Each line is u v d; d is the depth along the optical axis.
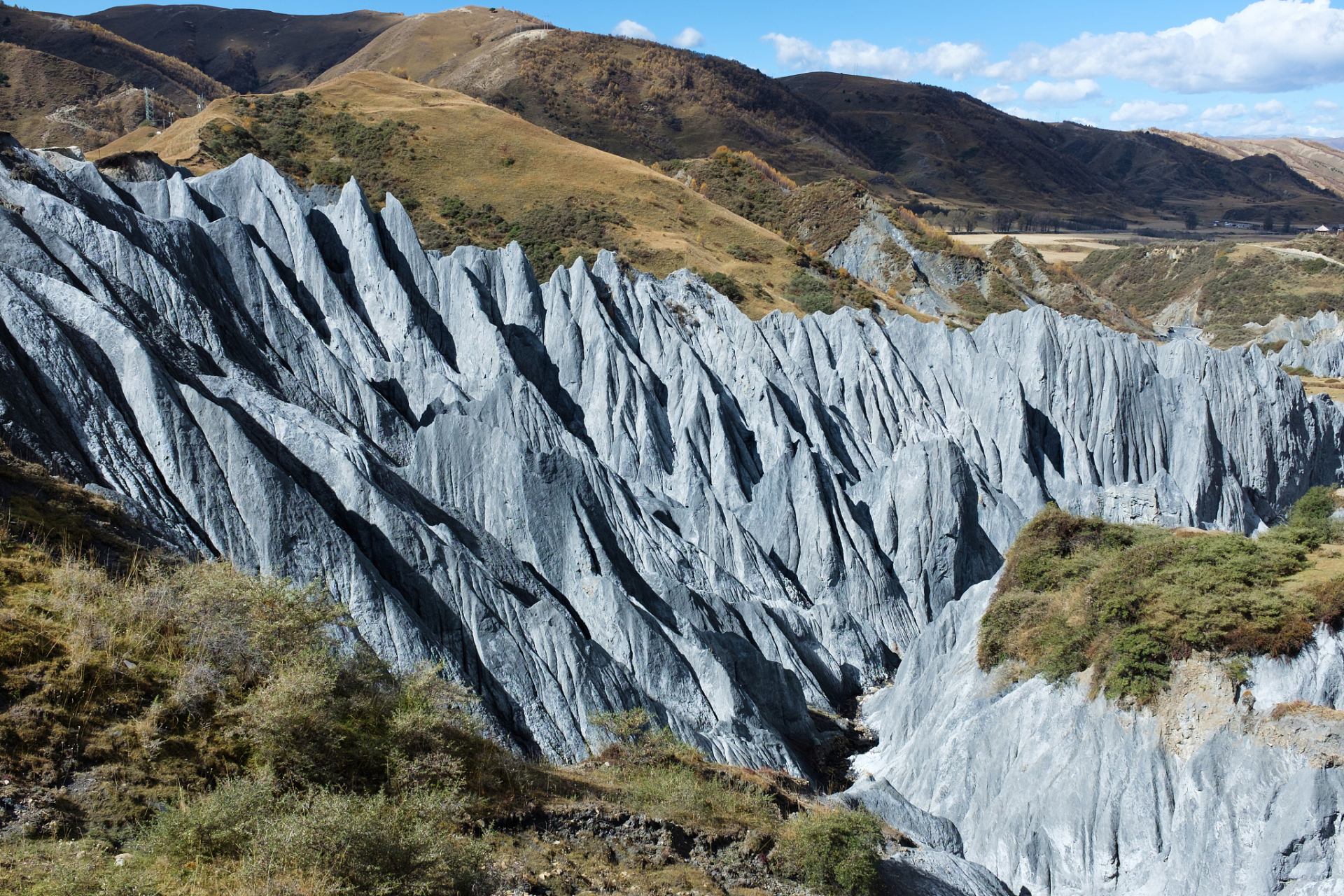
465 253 58.66
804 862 21.67
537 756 26.06
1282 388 65.31
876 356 64.00
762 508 48.72
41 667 16.92
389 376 46.47
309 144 110.88
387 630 26.30
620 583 36.25
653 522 42.03
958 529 47.50
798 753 33.91
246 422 29.45
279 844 14.86
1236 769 25.38
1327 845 23.61
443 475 37.94
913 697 36.03
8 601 18.20
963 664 34.75
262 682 18.81
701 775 24.88
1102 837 26.52
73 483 23.50
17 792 15.06
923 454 48.50
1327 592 26.47
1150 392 62.94
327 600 24.78
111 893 13.34
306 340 41.75
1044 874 27.00
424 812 17.16
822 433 56.53
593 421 53.47
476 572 29.88
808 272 103.12
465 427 38.16
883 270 122.56
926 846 26.50
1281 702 25.61
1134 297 179.88
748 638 38.97
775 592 44.50
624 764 24.86
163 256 38.19
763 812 23.31
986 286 123.12
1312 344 113.38
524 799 20.33
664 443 52.72
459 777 19.14
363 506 29.39
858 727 38.25
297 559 26.41
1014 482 57.75
